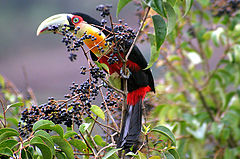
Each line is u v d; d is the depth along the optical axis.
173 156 6.02
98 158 6.15
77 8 25.48
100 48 6.05
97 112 6.07
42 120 5.47
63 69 22.38
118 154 6.45
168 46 10.95
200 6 11.06
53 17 7.39
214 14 10.70
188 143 9.70
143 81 7.66
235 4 10.22
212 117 10.26
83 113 6.14
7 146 5.38
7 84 8.01
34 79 22.50
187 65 11.37
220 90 10.52
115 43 5.89
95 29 7.02
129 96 7.61
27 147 5.46
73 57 6.01
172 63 11.01
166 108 9.40
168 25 5.75
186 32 10.92
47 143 5.46
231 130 10.21
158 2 5.45
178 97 10.70
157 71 11.95
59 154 5.86
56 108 5.94
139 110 7.36
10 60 24.59
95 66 6.10
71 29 7.29
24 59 24.67
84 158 6.54
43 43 25.12
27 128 5.98
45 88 21.45
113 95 6.68
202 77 11.56
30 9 27.06
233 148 10.06
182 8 10.48
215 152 10.19
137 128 6.79
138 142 6.73
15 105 6.32
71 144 6.03
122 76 6.37
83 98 5.87
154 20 5.55
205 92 10.99
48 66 23.09
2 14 26.97
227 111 10.25
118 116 7.61
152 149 6.12
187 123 9.84
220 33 9.94
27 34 26.14
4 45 25.67
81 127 5.88
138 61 7.69
